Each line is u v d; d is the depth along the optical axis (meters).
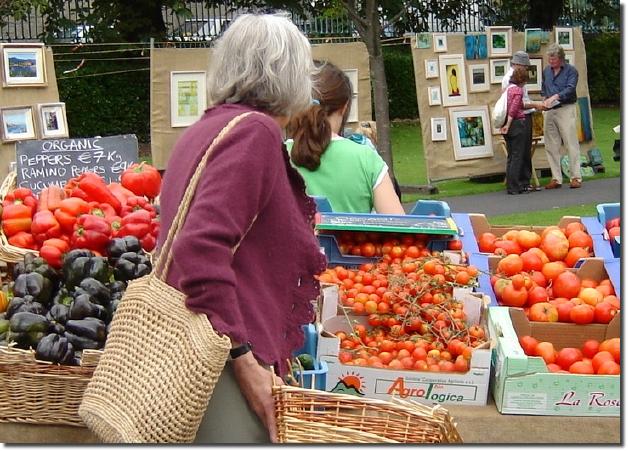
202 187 2.35
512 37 13.02
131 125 18.11
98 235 4.04
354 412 2.58
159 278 2.45
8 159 9.52
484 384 3.39
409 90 20.89
